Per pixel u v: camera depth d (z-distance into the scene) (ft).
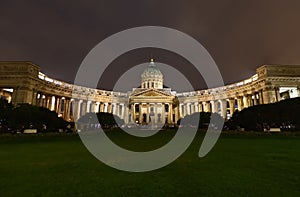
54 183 28.22
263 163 40.81
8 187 26.53
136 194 23.94
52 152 58.03
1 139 102.12
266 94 264.11
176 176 31.65
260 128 162.50
